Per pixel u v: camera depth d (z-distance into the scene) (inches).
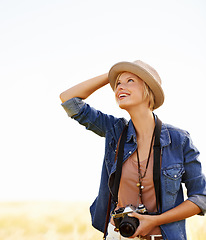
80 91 98.4
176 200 85.4
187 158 85.7
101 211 95.1
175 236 80.7
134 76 89.7
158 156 85.3
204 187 84.1
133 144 89.8
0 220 378.6
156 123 89.6
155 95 90.6
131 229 75.5
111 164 94.2
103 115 99.8
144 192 85.7
